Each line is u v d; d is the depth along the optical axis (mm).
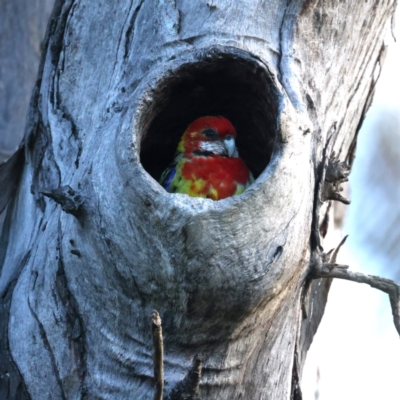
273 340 5293
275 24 5617
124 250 4770
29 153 6285
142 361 4980
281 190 4734
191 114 6414
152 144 6586
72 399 5098
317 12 5680
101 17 6039
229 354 5020
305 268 5402
